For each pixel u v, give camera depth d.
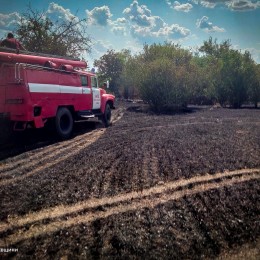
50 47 14.98
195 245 3.27
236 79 24.00
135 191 4.65
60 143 8.38
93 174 5.45
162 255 3.07
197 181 5.07
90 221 3.70
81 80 10.51
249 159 6.44
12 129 7.97
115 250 3.13
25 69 7.56
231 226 3.67
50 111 8.55
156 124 12.37
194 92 22.23
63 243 3.24
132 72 24.64
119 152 7.08
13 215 3.83
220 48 31.92
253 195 4.53
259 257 3.10
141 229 3.52
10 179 5.16
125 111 19.12
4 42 9.17
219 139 8.75
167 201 4.28
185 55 23.88
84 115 10.70
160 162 6.22
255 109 22.09
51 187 4.78
